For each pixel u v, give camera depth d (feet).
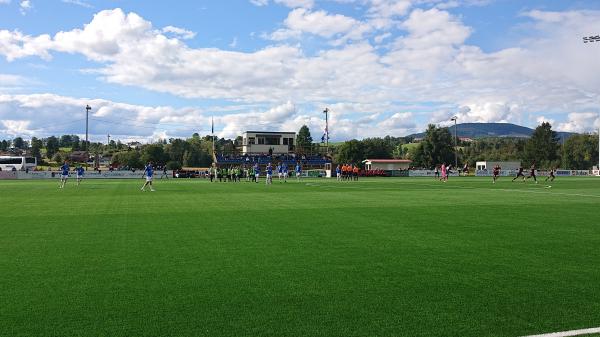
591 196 92.89
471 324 19.26
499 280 26.17
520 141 485.97
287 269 28.68
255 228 46.29
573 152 410.72
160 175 246.68
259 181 186.60
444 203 76.02
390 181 184.55
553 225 48.91
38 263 30.19
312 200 81.66
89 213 59.41
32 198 84.74
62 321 19.47
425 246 36.47
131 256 32.45
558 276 27.09
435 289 24.34
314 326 18.99
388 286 24.88
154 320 19.61
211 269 28.63
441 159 389.60
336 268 28.96
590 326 19.07
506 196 92.94
